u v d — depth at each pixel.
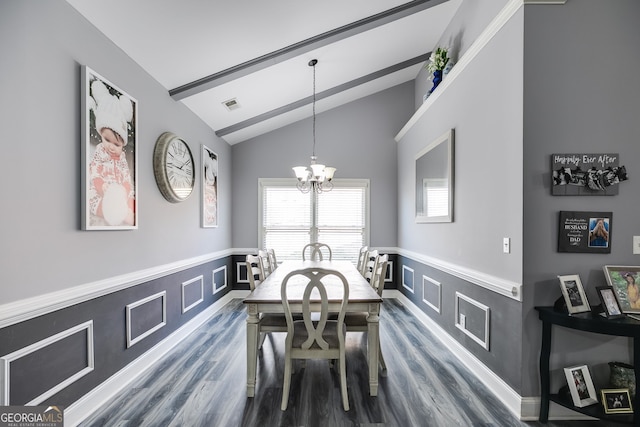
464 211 2.61
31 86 1.53
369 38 3.29
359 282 2.59
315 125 4.84
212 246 3.99
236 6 2.22
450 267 2.80
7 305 1.40
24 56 1.49
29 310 1.47
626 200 1.85
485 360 2.26
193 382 2.23
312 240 4.86
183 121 3.21
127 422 1.78
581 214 1.85
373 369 2.06
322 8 2.53
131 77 2.35
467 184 2.55
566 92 1.86
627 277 1.76
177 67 2.66
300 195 4.86
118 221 2.13
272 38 2.69
